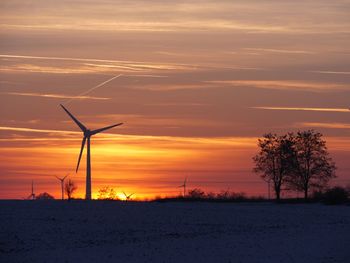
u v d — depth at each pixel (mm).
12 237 80625
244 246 73375
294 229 90000
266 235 83125
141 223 96562
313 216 109125
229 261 64312
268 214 111688
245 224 96750
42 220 97500
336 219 104500
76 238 80438
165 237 81688
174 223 97250
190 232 86875
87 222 96500
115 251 70250
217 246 73500
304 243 75625
